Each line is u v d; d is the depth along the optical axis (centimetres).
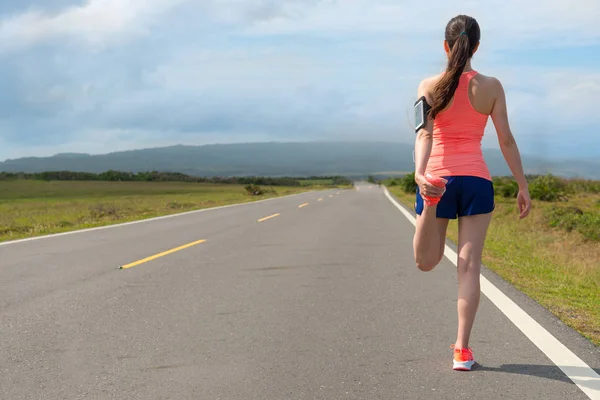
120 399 335
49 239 1199
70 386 356
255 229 1388
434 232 376
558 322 493
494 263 860
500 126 366
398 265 831
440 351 420
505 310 537
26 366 394
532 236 1322
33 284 693
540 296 616
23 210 2902
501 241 1198
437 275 745
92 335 471
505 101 365
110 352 425
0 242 1147
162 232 1334
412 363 394
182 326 497
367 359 404
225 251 991
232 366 391
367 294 629
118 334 473
